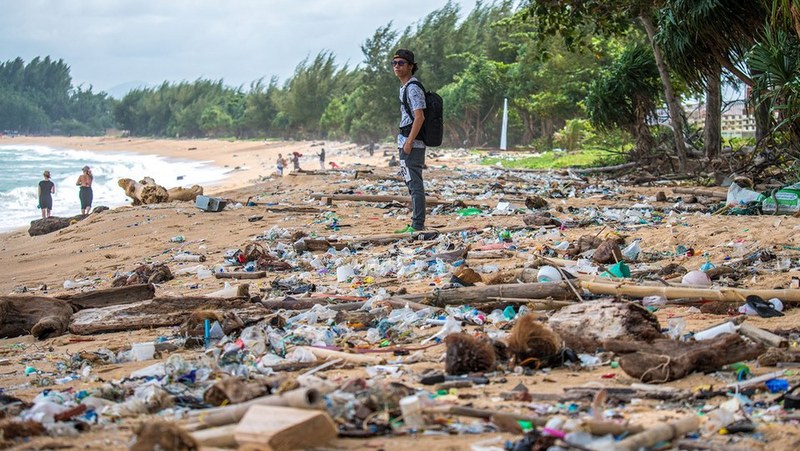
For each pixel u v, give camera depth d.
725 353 5.47
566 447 3.66
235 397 4.84
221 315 7.57
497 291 8.00
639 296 7.85
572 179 25.88
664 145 29.81
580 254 10.87
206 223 18.16
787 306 7.41
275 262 11.89
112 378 6.27
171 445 3.45
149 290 9.30
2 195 45.25
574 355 5.84
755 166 21.70
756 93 18.92
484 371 5.59
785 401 4.52
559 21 28.38
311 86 132.50
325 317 7.90
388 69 94.06
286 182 27.72
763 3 17.88
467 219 15.91
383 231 14.93
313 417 3.72
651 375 5.22
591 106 29.55
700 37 20.44
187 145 148.75
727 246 10.80
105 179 66.62
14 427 4.43
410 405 4.31
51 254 16.89
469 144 81.50
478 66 78.56
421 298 8.13
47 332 8.34
